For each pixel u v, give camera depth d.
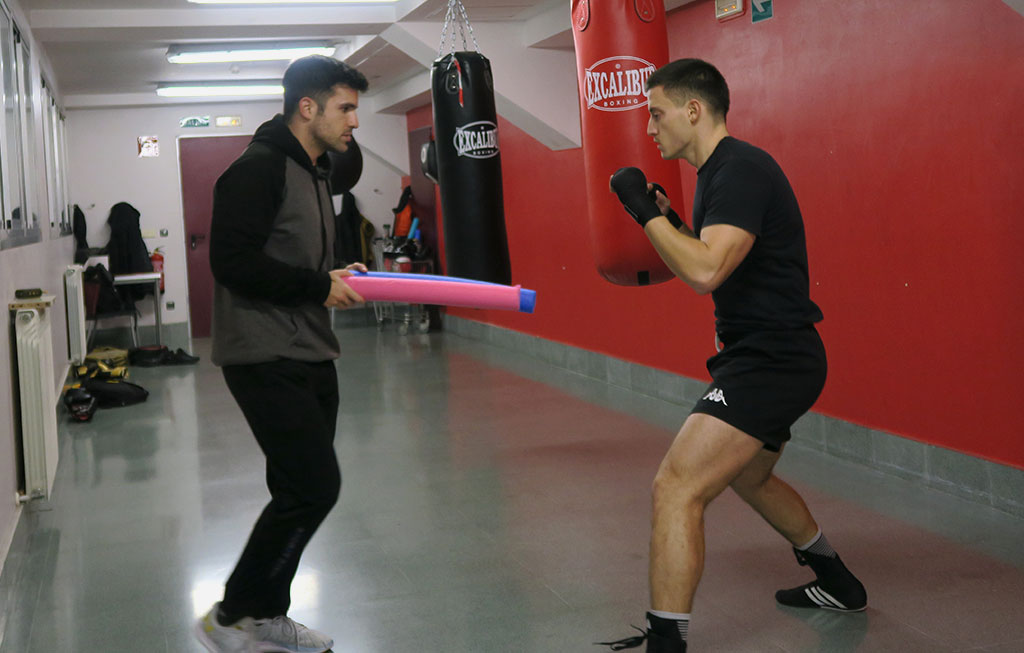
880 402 4.35
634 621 2.85
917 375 4.11
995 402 3.71
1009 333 3.62
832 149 4.54
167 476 4.89
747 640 2.68
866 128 4.30
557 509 4.02
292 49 7.99
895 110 4.12
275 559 2.46
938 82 3.87
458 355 8.83
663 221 2.33
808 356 2.43
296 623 2.60
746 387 2.38
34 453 4.04
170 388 7.76
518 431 5.56
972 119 3.71
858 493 4.03
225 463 5.13
